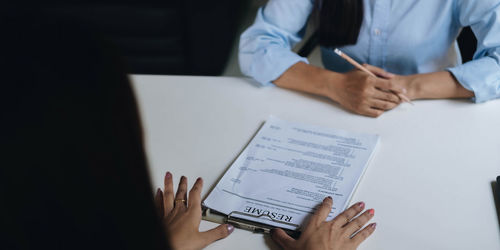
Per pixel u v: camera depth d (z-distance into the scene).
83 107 0.34
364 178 0.95
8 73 0.33
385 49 1.45
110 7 2.50
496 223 0.83
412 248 0.79
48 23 0.35
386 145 1.05
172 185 0.88
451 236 0.80
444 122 1.12
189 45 2.56
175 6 2.48
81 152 0.35
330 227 0.80
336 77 1.22
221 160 1.03
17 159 0.33
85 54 0.34
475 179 0.93
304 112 1.19
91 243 0.38
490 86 1.17
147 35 2.55
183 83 1.34
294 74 1.28
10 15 0.34
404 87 1.20
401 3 1.37
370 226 0.81
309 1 1.45
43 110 0.33
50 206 0.36
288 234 0.83
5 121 0.33
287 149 1.04
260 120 1.17
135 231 0.39
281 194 0.91
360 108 1.16
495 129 1.08
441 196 0.89
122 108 0.37
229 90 1.30
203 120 1.17
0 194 0.34
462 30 1.56
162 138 1.11
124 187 0.38
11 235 0.36
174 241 0.78
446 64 1.48
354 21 1.37
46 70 0.33
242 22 3.19
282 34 1.47
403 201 0.88
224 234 0.82
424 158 1.00
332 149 1.03
